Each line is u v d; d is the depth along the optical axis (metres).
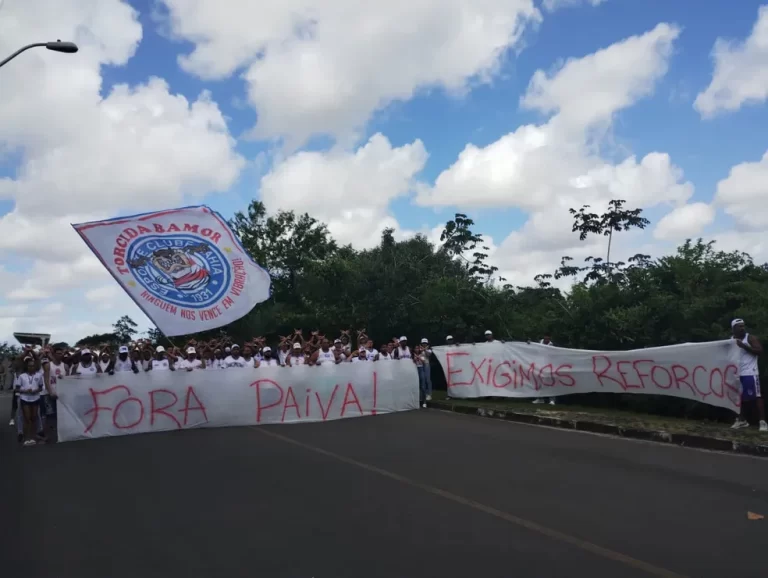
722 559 5.05
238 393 12.84
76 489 7.41
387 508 6.48
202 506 6.60
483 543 5.41
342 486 7.39
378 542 5.45
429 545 5.37
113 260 14.02
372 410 14.45
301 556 5.13
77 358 13.29
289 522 6.03
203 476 7.99
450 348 16.42
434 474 7.98
